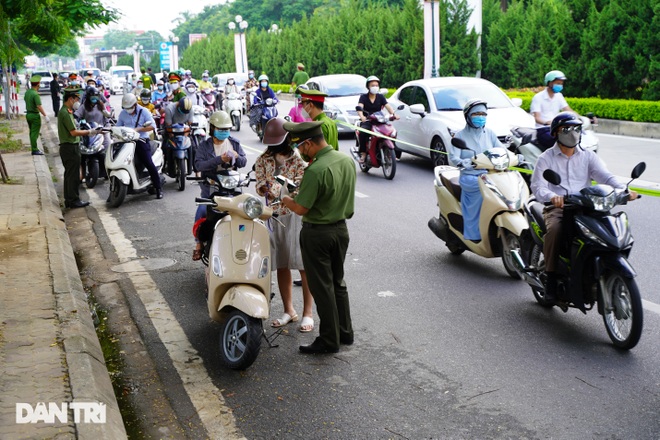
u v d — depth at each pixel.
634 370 5.23
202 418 4.77
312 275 5.61
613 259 5.47
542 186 6.11
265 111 19.98
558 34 22.89
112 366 5.65
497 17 32.50
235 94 24.58
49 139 22.27
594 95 22.28
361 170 14.44
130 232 10.00
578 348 5.66
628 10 20.19
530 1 31.39
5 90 28.80
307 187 5.37
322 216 5.48
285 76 47.84
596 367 5.30
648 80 20.61
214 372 5.46
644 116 18.34
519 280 7.41
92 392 4.69
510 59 27.81
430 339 5.95
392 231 9.54
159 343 6.05
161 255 8.76
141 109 11.95
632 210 10.01
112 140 11.96
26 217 10.12
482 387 5.05
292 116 10.11
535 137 10.66
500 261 8.11
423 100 14.62
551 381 5.11
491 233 7.37
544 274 6.25
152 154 12.56
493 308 6.62
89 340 5.76
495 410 4.72
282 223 6.04
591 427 4.47
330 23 41.56
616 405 4.73
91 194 12.97
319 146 5.44
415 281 7.47
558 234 5.86
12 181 13.26
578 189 6.15
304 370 5.43
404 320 6.39
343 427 4.58
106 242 9.48
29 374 4.94
